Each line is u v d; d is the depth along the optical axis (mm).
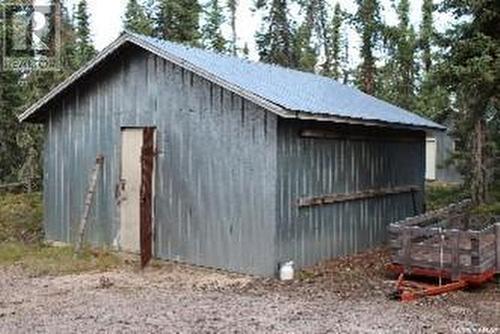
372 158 14234
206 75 11117
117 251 12859
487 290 10180
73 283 10312
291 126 11164
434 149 33875
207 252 11609
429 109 28453
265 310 8641
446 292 9883
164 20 32031
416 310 8789
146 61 12391
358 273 11336
